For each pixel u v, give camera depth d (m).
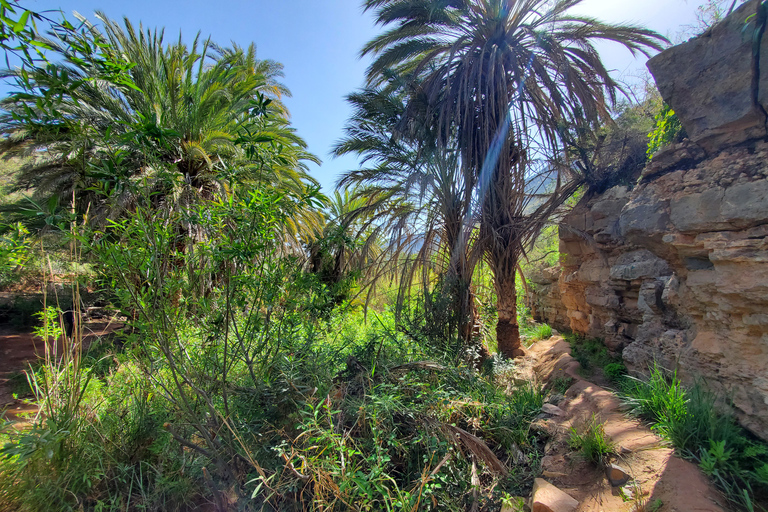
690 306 3.44
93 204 6.74
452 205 7.48
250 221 2.89
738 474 2.34
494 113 6.89
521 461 3.41
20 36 1.68
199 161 8.80
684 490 2.31
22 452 2.40
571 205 8.62
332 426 2.54
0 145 8.59
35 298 11.35
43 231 4.04
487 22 7.38
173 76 8.88
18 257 2.81
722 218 2.86
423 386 3.48
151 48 8.92
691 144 3.57
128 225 2.64
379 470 2.32
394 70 8.93
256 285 3.03
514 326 7.72
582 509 2.59
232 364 3.23
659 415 3.16
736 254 2.73
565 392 4.91
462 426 3.67
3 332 10.27
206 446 3.22
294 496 2.71
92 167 2.47
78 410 3.31
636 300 5.37
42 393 3.29
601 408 3.89
